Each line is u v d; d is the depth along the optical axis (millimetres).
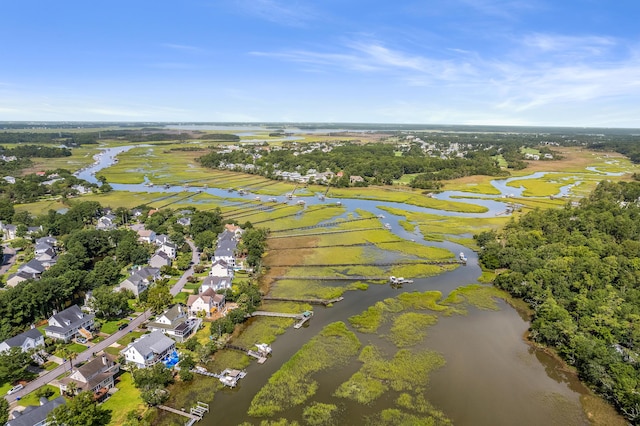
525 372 74562
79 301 98188
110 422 59656
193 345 78688
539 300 97812
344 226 170875
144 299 96625
